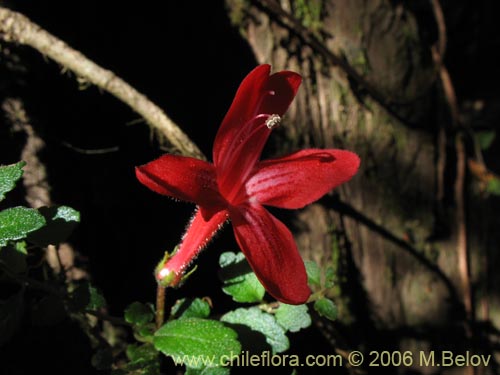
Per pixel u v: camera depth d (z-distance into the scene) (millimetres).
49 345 140
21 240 114
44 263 144
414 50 204
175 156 102
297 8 178
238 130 109
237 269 124
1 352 134
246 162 112
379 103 194
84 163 149
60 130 145
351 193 193
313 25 181
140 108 137
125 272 157
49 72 141
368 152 194
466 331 219
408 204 205
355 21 188
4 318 110
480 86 319
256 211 111
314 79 182
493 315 229
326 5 184
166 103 160
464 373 217
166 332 110
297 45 178
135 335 119
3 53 135
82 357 143
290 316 121
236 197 113
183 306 120
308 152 116
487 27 297
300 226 185
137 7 151
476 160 246
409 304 209
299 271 105
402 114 201
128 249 157
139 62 155
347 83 187
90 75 133
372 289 200
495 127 303
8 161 142
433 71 214
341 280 191
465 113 311
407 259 206
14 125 141
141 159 155
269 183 114
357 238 196
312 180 113
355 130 191
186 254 110
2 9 130
